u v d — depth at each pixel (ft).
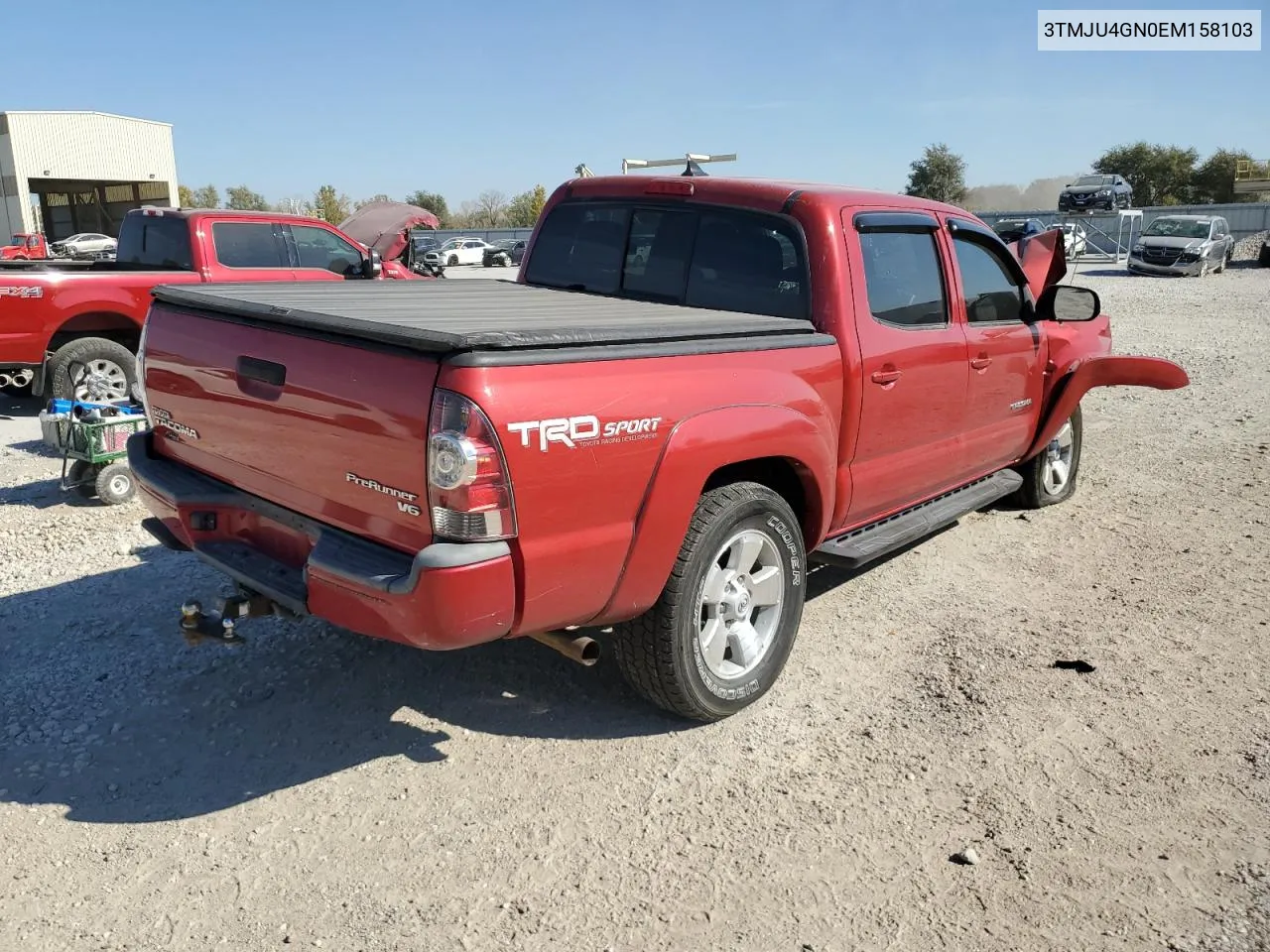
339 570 9.88
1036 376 18.56
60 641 14.60
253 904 9.25
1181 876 9.66
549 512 9.77
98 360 29.12
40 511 21.25
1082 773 11.43
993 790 11.08
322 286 15.58
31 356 28.19
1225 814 10.64
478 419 9.09
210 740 12.07
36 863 9.79
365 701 13.02
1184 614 15.93
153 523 13.32
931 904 9.29
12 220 158.51
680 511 10.94
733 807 10.77
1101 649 14.66
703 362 11.26
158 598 16.21
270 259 33.19
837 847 10.11
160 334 12.91
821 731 12.35
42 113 156.56
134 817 10.55
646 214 15.49
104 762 11.54
